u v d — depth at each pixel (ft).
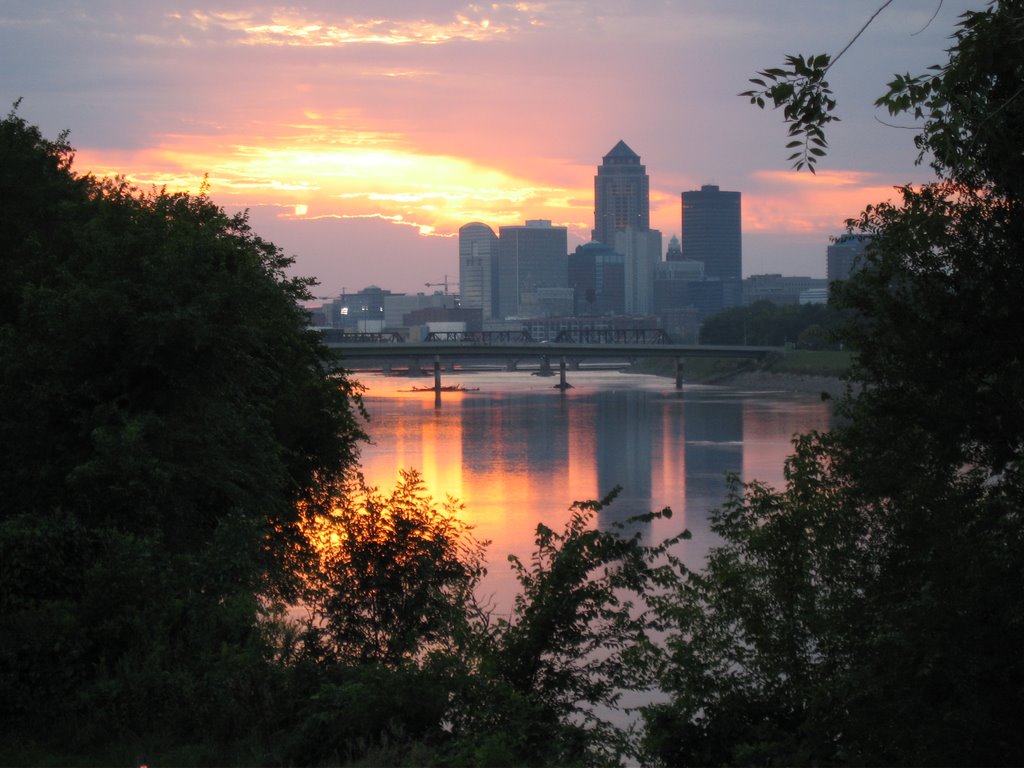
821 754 50.49
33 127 105.09
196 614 52.65
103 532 56.39
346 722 43.88
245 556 60.13
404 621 56.80
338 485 116.26
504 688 47.03
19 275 90.33
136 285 76.23
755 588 63.26
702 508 225.15
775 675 60.59
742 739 55.88
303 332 119.34
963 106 41.42
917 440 56.24
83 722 46.83
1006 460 54.13
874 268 58.95
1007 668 46.06
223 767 42.22
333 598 57.31
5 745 44.91
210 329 76.64
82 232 85.15
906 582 53.67
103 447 68.64
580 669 54.39
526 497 245.86
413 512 61.05
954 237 55.57
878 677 48.01
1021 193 52.31
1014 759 46.01
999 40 38.83
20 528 54.75
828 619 57.98
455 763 41.19
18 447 73.36
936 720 46.42
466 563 65.00
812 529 62.13
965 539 50.26
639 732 58.59
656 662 59.72
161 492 70.69
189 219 107.96
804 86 39.29
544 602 53.47
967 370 55.62
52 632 48.98
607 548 54.29
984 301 55.16
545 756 45.09
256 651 49.80
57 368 74.43
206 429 79.56
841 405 60.85
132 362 75.66
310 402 112.88
